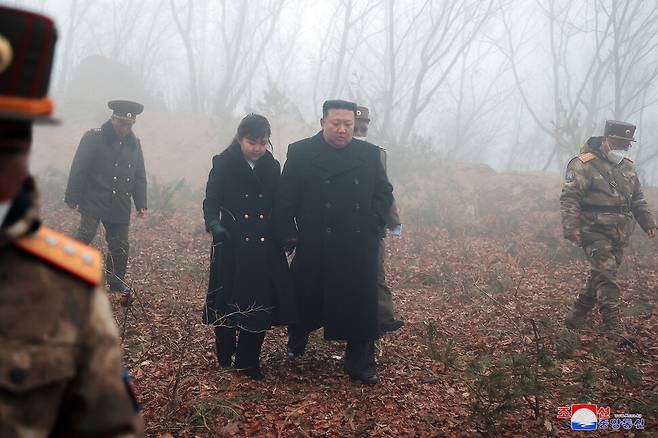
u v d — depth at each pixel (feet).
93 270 3.95
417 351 17.15
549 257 29.63
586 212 19.20
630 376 14.58
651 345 17.89
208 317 14.97
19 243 3.71
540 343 17.63
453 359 15.57
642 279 25.79
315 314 15.25
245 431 12.24
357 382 14.89
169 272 24.38
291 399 13.79
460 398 14.10
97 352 3.84
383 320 17.94
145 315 17.60
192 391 13.65
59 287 3.75
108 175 21.34
